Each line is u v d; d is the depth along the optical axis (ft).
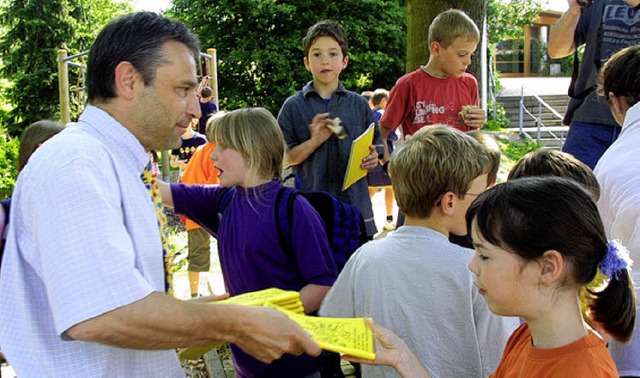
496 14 72.74
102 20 75.20
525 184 4.69
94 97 5.05
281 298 5.64
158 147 5.35
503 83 71.36
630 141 6.63
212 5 68.13
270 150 7.37
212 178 15.30
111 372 4.83
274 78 65.36
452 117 12.16
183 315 4.48
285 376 7.31
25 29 61.52
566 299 4.56
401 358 5.24
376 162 10.65
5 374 11.65
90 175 4.48
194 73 5.17
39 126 9.29
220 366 12.03
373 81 71.77
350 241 7.89
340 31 11.10
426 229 6.19
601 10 10.67
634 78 6.91
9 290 4.65
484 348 5.89
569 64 85.92
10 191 41.29
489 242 4.63
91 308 4.19
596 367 4.40
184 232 24.31
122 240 4.49
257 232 7.22
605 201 6.56
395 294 5.99
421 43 20.72
